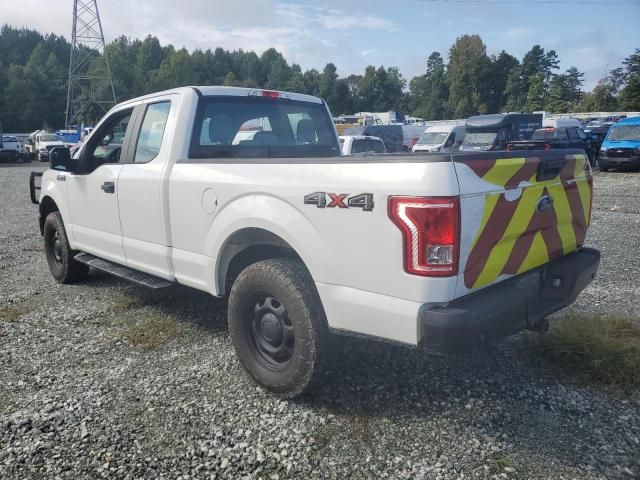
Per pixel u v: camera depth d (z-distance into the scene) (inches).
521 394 140.1
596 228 371.9
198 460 116.4
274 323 137.3
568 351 152.4
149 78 4512.8
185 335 184.4
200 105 172.9
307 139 207.0
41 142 1451.8
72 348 174.6
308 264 127.6
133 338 181.2
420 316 110.0
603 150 840.3
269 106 193.2
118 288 238.5
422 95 5344.5
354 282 119.8
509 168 120.5
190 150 170.1
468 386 144.4
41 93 3752.5
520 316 124.1
